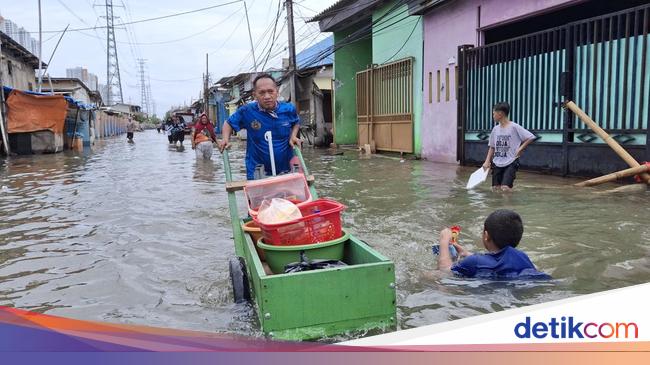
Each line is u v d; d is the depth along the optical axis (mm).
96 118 41906
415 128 15117
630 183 7750
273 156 5051
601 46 8477
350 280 2943
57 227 6145
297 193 4293
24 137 21156
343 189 8641
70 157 19078
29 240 5512
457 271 3787
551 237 4820
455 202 6930
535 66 9938
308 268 3213
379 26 17359
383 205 6984
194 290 3830
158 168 13719
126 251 4980
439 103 13562
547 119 9680
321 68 23891
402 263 4254
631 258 4113
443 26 13211
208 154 16141
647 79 7746
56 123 21766
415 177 10023
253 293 3438
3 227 6176
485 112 11484
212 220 6402
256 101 5055
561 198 6871
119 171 13023
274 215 3510
